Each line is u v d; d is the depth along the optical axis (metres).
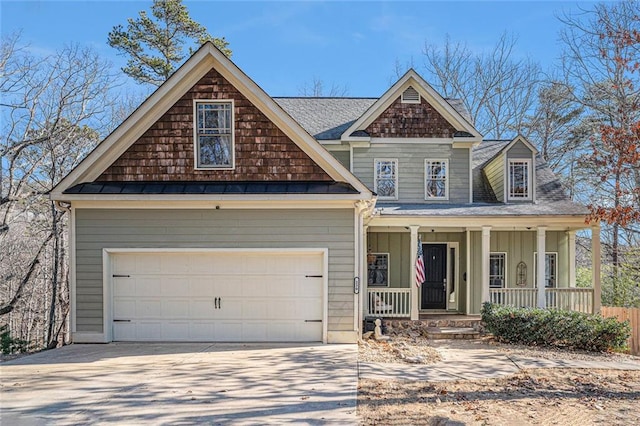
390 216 12.30
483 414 5.59
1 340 10.57
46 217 18.44
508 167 13.89
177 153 10.13
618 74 17.56
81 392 6.32
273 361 8.19
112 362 8.10
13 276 18.09
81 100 17.94
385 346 10.02
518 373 8.00
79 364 7.95
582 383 7.36
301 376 7.19
